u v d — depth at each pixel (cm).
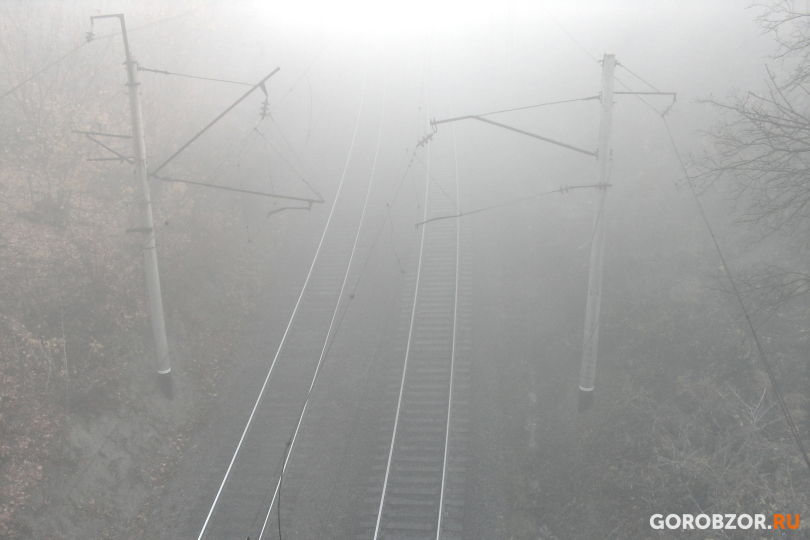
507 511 1239
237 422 1484
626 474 1226
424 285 1997
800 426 1127
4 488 1061
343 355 1720
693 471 1149
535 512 1240
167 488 1288
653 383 1377
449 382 1573
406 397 1530
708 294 1488
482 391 1558
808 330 1271
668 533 1094
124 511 1202
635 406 1337
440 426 1434
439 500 1234
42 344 1299
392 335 1800
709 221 1698
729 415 1217
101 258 1582
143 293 1627
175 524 1202
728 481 1114
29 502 1076
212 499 1254
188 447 1403
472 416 1477
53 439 1181
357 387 1600
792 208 1493
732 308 1405
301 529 1204
